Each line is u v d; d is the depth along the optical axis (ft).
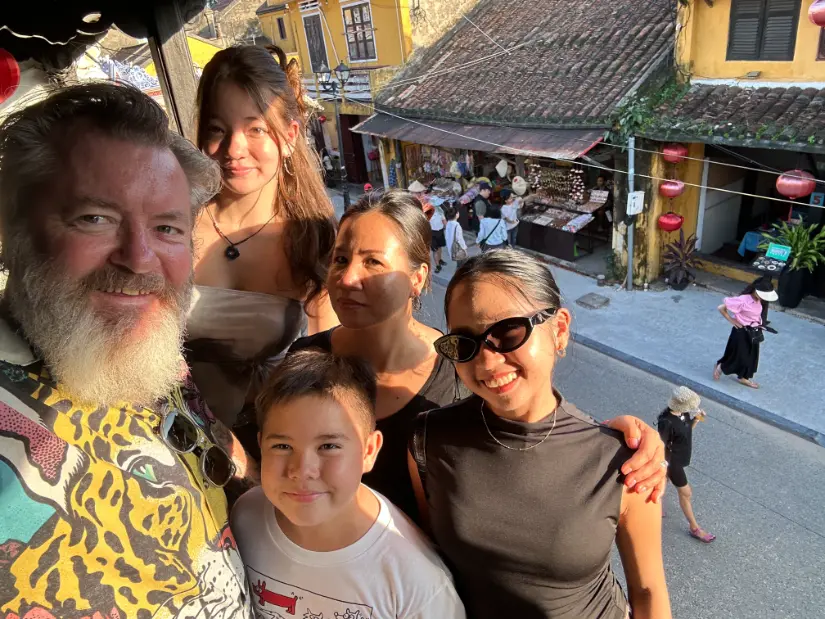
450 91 38.06
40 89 3.98
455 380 5.56
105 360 3.32
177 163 3.67
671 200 29.53
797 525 16.26
